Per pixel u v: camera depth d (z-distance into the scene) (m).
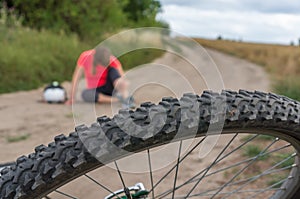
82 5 21.89
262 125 1.73
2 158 4.82
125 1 27.36
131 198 1.86
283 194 2.25
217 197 3.48
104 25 22.64
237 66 17.97
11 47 13.62
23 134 6.00
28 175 1.43
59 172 1.42
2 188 1.44
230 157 4.37
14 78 11.68
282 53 23.89
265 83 12.66
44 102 8.81
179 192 3.61
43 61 13.67
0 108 8.08
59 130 6.30
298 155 2.09
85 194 3.40
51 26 20.94
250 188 3.63
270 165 4.04
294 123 1.80
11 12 18.67
